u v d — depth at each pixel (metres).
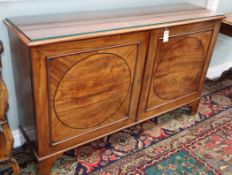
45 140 1.32
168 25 1.45
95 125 1.49
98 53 1.27
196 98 2.02
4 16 1.35
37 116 1.24
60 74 1.20
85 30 1.23
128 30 1.31
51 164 1.42
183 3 2.02
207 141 1.84
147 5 1.86
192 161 1.66
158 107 1.78
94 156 1.64
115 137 1.80
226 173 1.59
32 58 1.09
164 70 1.64
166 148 1.74
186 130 1.93
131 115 1.64
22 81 1.33
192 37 1.65
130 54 1.40
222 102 2.33
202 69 1.90
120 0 1.71
